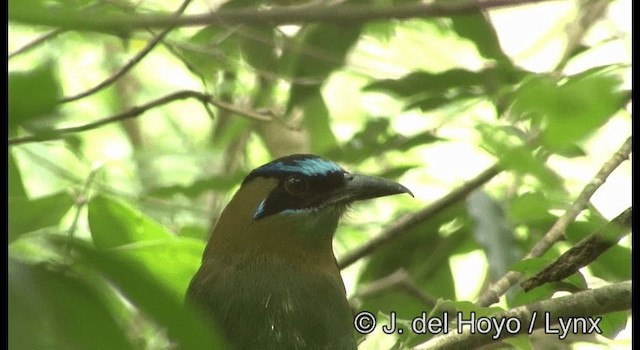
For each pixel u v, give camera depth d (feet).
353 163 38.50
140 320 29.60
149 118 57.47
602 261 34.19
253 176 32.83
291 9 29.37
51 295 12.71
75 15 16.39
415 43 47.57
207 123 58.34
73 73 52.75
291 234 31.86
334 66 39.40
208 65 40.32
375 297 38.58
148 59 57.11
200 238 39.11
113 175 45.70
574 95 22.81
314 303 31.22
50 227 26.86
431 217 38.47
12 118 14.19
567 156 31.04
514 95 27.91
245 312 30.83
